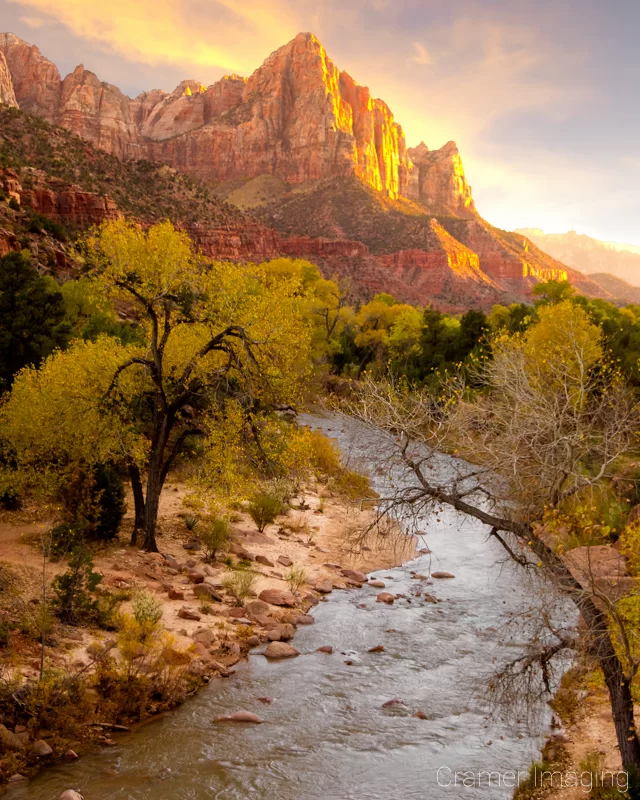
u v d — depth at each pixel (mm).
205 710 11062
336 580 18859
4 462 18469
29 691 9914
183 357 18250
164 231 17734
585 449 8805
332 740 10391
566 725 11250
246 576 16422
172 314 18703
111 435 17359
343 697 11922
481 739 10680
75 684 10445
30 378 18141
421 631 15336
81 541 16250
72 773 8898
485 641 14750
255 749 9945
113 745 9727
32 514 18750
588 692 12391
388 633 15148
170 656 12102
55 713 9828
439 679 12836
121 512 18203
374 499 10391
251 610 15383
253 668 12883
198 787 8812
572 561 9305
